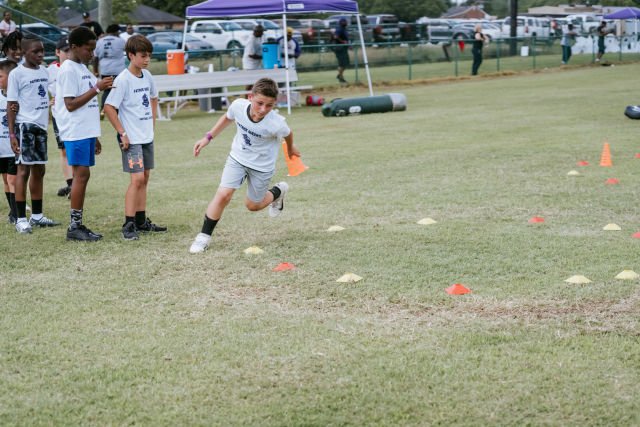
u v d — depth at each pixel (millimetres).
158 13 57781
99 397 4289
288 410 4109
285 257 6859
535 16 78188
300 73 30109
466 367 4551
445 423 3957
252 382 4430
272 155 7133
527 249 6898
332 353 4777
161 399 4254
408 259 6680
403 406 4121
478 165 11258
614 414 4000
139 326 5289
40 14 41656
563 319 5254
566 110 18406
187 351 4852
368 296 5785
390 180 10312
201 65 24672
